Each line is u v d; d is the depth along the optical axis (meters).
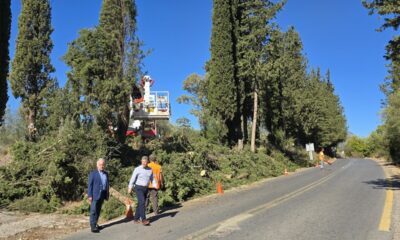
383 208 13.00
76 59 17.78
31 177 15.22
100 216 13.14
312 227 10.03
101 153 16.34
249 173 26.75
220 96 34.94
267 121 47.19
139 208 11.45
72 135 16.20
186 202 16.30
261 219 11.18
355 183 22.02
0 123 16.25
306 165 46.69
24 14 26.06
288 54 50.28
